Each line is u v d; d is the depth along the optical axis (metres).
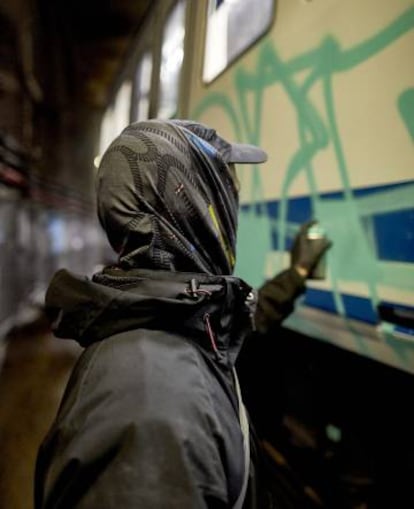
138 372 0.49
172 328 0.56
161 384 0.48
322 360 1.44
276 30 1.52
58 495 0.44
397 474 1.21
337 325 1.25
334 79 1.23
